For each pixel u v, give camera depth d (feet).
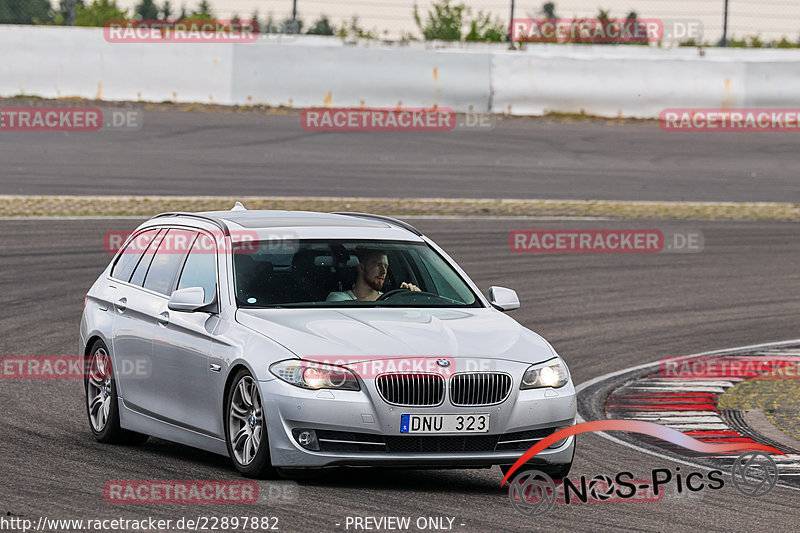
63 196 253.44
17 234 222.48
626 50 403.34
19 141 305.94
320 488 86.58
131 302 106.11
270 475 88.12
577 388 141.59
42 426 110.63
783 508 88.02
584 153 328.90
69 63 347.36
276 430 85.66
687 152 338.75
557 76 371.15
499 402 87.51
